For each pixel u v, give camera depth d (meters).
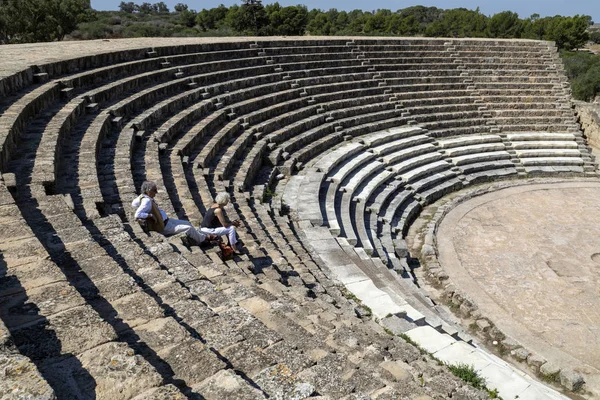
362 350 7.07
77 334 4.16
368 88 28.58
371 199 20.20
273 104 23.39
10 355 3.52
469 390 7.10
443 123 28.97
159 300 5.63
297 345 6.03
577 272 16.31
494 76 32.94
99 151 12.18
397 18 85.06
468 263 16.95
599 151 30.73
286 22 69.81
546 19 86.75
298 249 12.62
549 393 9.30
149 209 8.52
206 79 21.42
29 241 5.66
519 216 21.27
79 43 24.23
